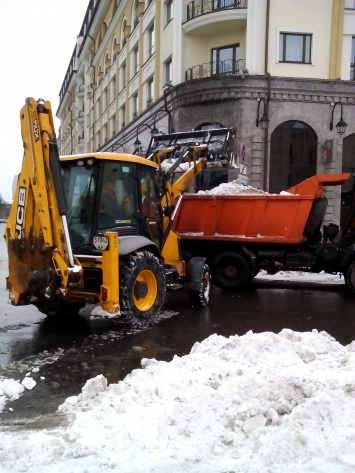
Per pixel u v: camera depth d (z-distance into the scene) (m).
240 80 17.73
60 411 3.99
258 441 3.16
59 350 5.89
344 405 3.45
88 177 6.76
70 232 6.71
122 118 30.64
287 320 7.68
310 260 10.57
